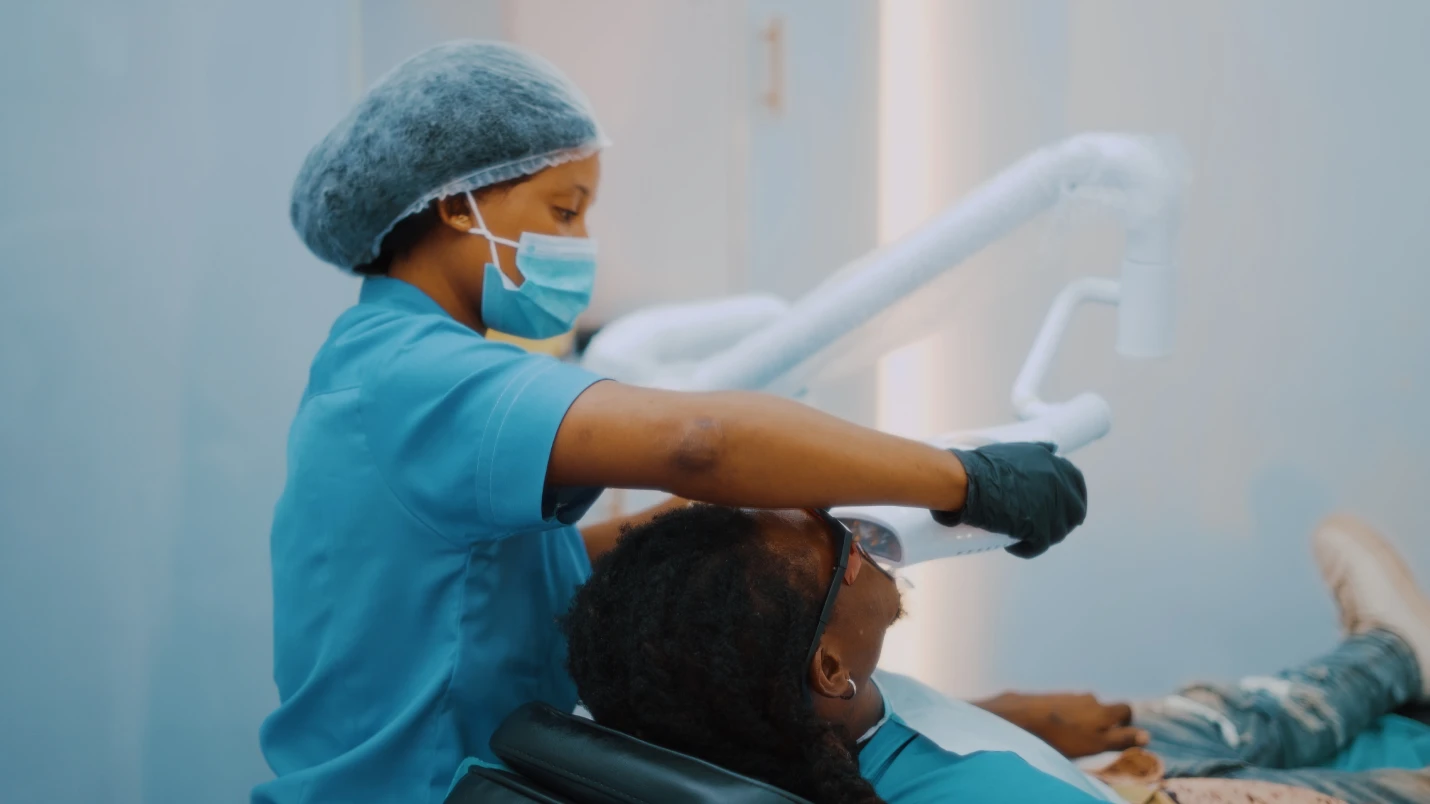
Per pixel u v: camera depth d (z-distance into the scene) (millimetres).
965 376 1957
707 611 779
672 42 2723
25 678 1716
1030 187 996
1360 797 1260
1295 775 1303
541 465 783
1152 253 1009
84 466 1716
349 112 1001
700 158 2760
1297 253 1587
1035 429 993
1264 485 1662
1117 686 1858
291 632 960
